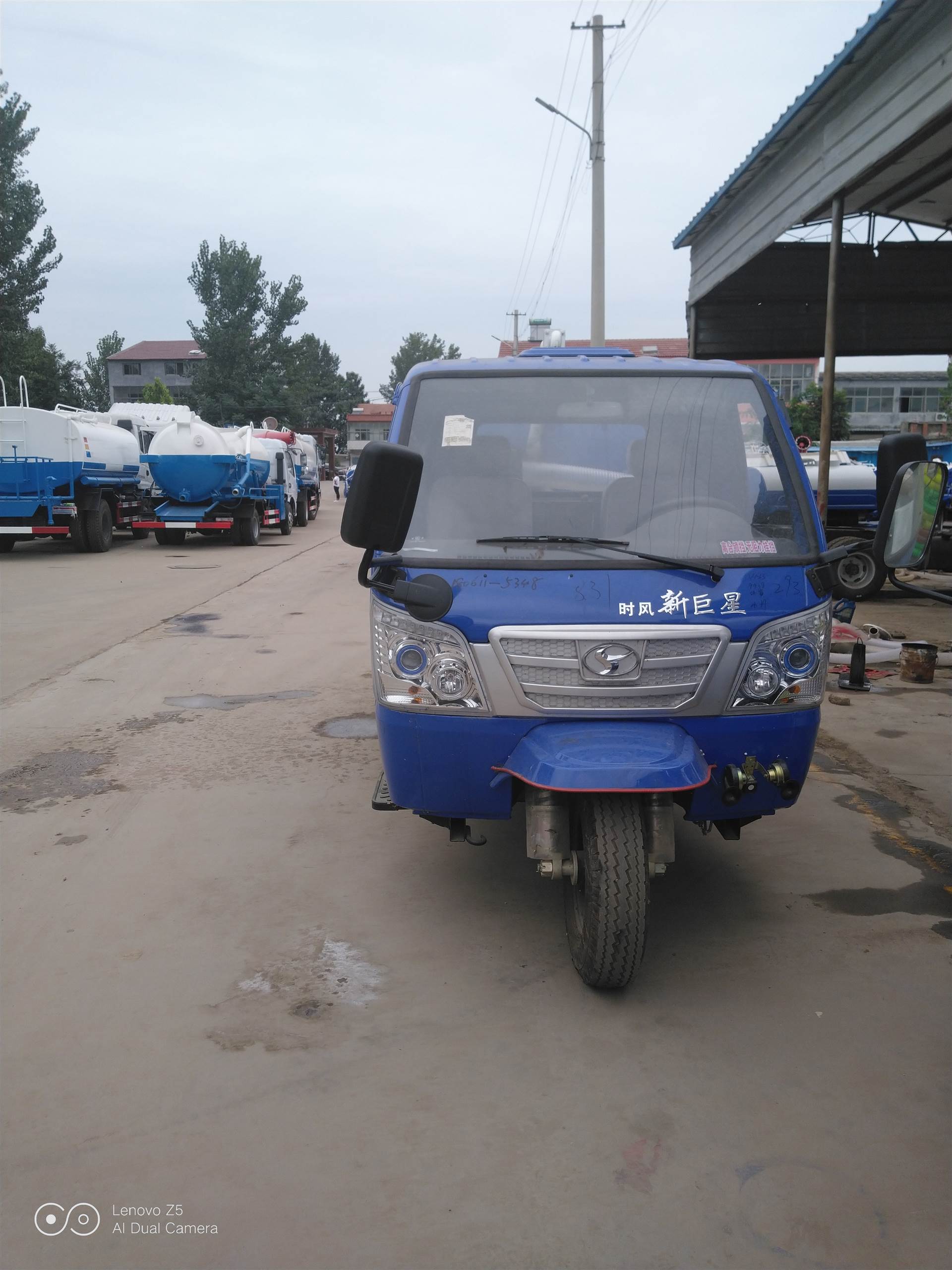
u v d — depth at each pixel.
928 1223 2.41
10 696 7.68
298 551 20.28
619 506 3.71
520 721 3.42
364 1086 2.94
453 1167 2.60
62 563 17.75
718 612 3.44
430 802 3.58
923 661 7.98
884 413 66.19
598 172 20.09
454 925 3.96
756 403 3.97
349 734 6.65
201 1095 2.89
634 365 4.07
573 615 3.39
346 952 3.75
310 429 94.69
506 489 3.75
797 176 11.98
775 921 3.99
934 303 17.36
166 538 21.89
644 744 3.26
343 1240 2.36
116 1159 2.63
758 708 3.49
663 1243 2.35
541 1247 2.34
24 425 18.30
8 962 3.67
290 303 69.25
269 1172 2.59
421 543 3.62
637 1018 3.29
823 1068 3.03
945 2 8.38
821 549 3.70
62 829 4.98
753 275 17.00
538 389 3.97
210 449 20.41
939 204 14.39
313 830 4.97
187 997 3.43
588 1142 2.70
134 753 6.23
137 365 93.25
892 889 4.29
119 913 4.07
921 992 3.46
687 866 4.54
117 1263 2.30
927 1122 2.78
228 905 4.14
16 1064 3.04
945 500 12.90
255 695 7.72
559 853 3.34
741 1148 2.67
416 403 3.97
